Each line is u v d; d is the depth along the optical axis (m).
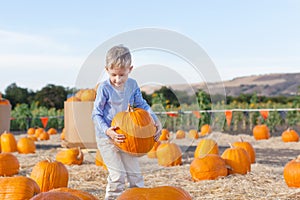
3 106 12.06
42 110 24.89
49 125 23.62
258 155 9.67
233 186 5.28
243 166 6.15
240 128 20.02
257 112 19.58
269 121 19.03
